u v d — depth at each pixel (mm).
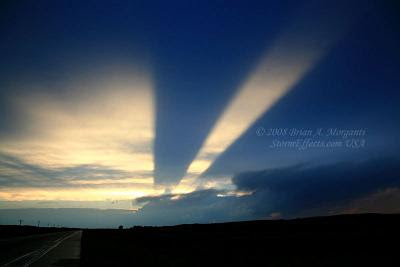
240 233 82188
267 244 49531
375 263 25031
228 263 26016
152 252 34625
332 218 102188
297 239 55594
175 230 114375
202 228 112250
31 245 50125
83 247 43219
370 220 91125
